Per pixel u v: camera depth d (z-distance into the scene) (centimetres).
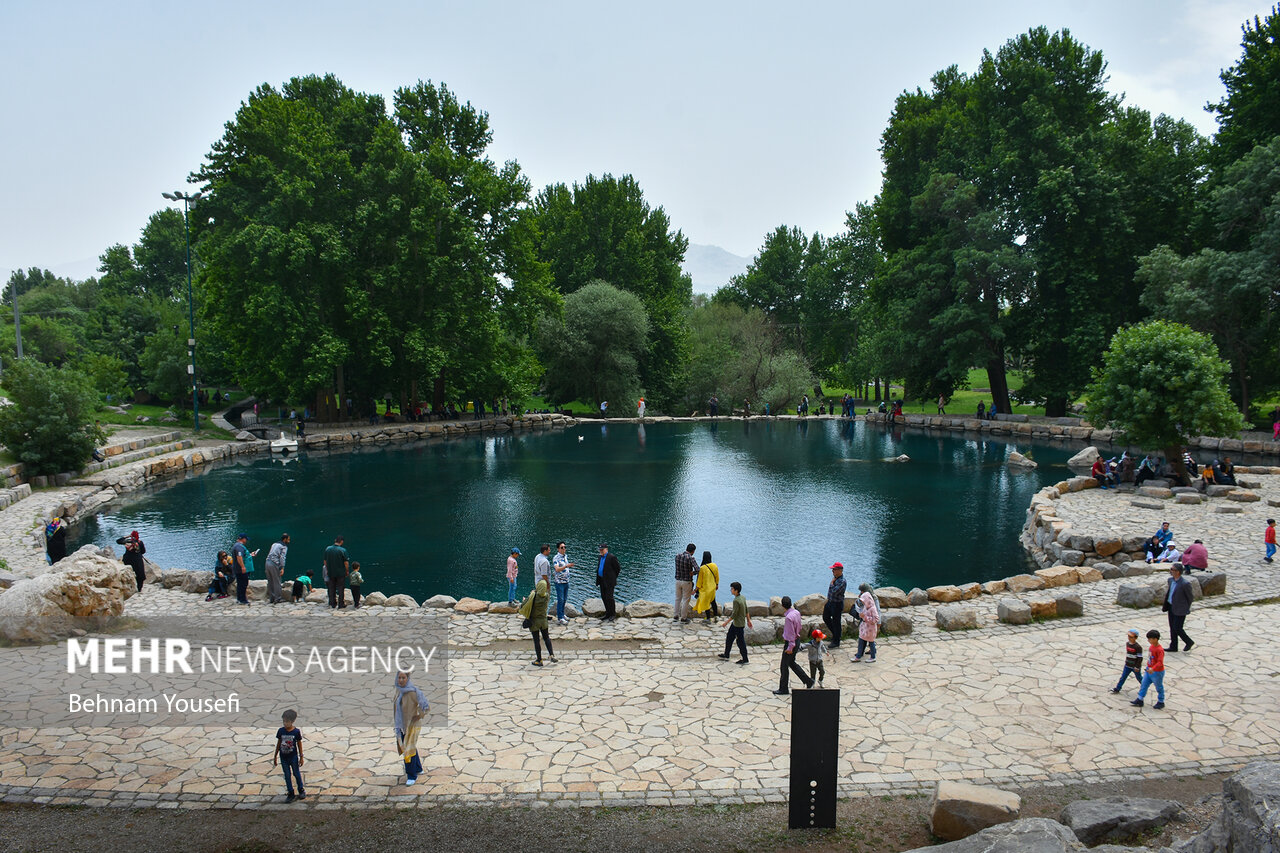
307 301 4906
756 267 11094
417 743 1104
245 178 4919
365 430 5303
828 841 866
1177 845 724
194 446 4519
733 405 7688
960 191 5234
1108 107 5512
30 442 3259
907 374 6216
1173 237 5288
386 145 5109
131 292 10331
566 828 893
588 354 6944
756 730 1145
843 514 2972
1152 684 1265
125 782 986
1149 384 3042
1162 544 2080
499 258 5894
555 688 1309
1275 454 4066
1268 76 4350
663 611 1738
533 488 3534
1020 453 4425
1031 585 1828
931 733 1117
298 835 877
